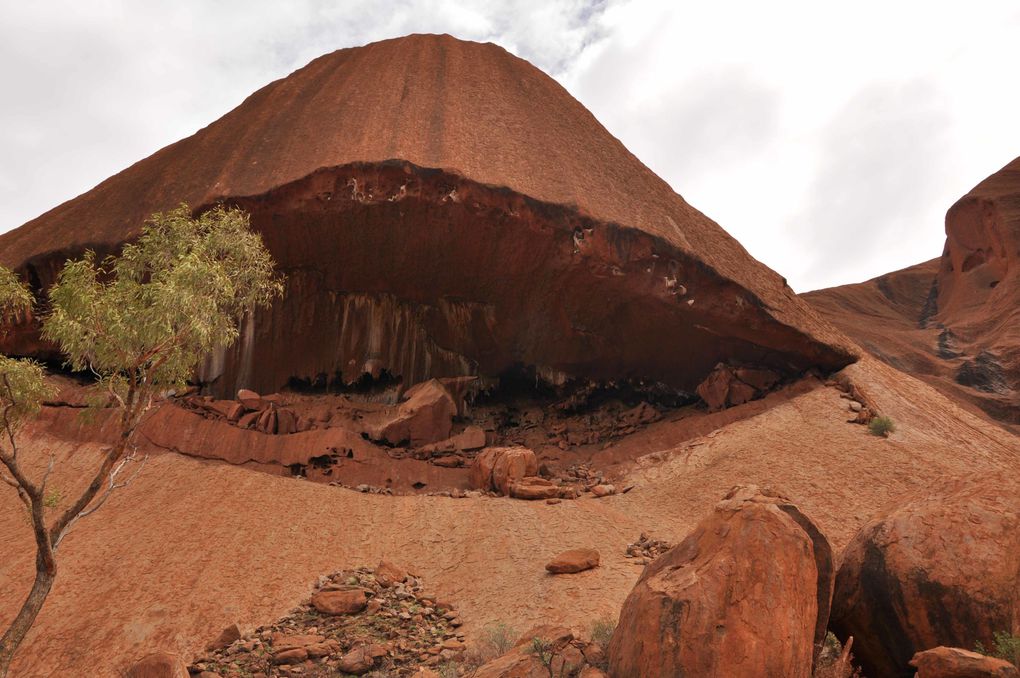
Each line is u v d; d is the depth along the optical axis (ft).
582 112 120.16
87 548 58.34
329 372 95.61
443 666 38.65
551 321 95.61
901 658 25.41
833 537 60.95
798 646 22.02
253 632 46.57
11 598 51.49
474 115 100.22
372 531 65.10
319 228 88.63
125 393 44.91
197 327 40.24
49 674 43.11
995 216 234.79
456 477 82.48
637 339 95.96
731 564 23.09
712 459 79.82
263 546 59.88
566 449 92.89
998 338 196.24
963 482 29.73
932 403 92.73
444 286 94.63
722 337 94.79
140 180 102.83
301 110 104.12
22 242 97.45
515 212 86.17
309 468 79.87
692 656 21.56
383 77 109.60
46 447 77.77
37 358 92.12
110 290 40.34
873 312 271.49
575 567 52.60
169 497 68.69
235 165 93.15
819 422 83.92
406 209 86.22
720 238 105.70
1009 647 22.74
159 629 46.78
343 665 40.09
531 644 26.14
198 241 43.86
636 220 91.40
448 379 97.04
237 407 84.79
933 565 25.50
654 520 68.49
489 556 58.39
